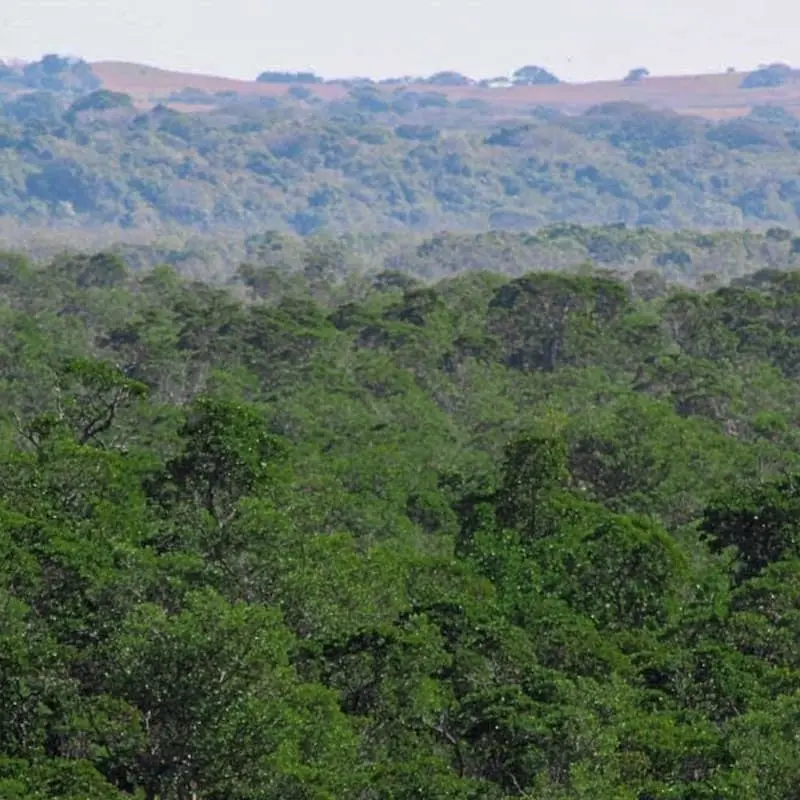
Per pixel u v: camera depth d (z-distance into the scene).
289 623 179.00
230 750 143.88
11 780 134.88
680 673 177.50
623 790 145.38
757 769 149.62
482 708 161.62
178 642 145.38
